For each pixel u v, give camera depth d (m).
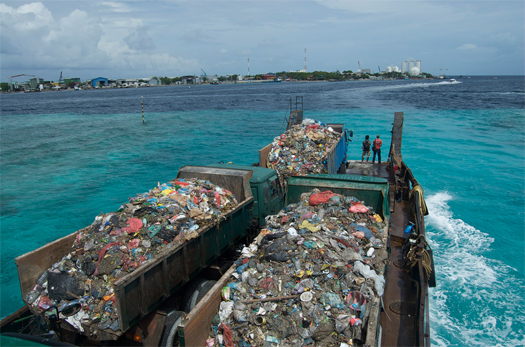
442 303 9.45
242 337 5.57
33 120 56.72
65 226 15.73
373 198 9.20
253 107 67.00
